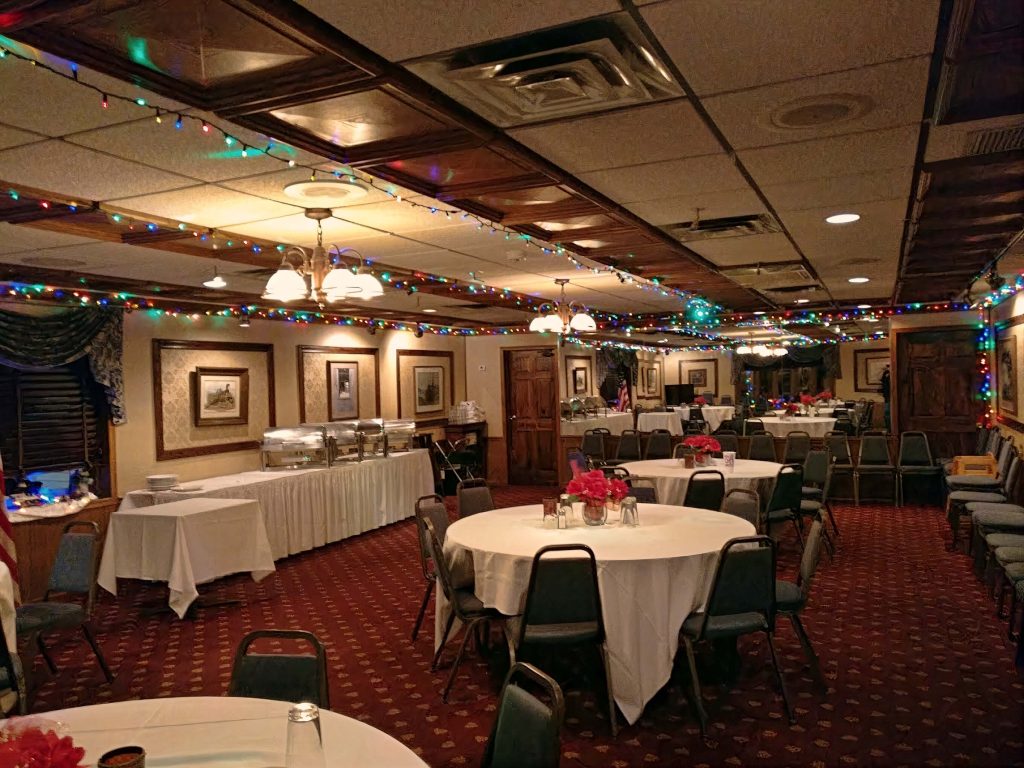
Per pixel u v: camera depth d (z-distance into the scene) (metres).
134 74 2.29
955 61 2.38
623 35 2.21
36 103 2.55
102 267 5.69
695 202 4.37
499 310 9.94
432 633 5.12
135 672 4.62
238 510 6.17
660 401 21.41
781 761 3.25
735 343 19.48
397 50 2.27
